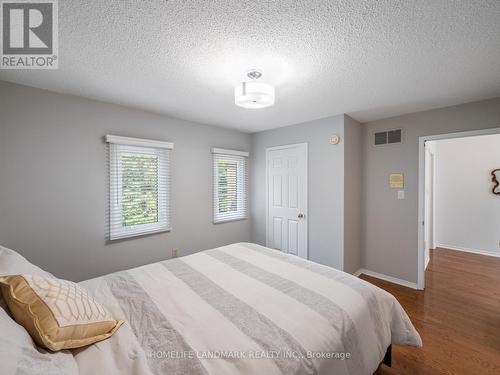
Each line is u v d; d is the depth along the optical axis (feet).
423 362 5.35
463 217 13.58
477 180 13.16
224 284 4.84
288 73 5.86
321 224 10.10
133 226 8.68
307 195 10.56
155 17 3.86
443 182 14.12
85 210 7.55
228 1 3.53
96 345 3.06
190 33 4.30
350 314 3.85
